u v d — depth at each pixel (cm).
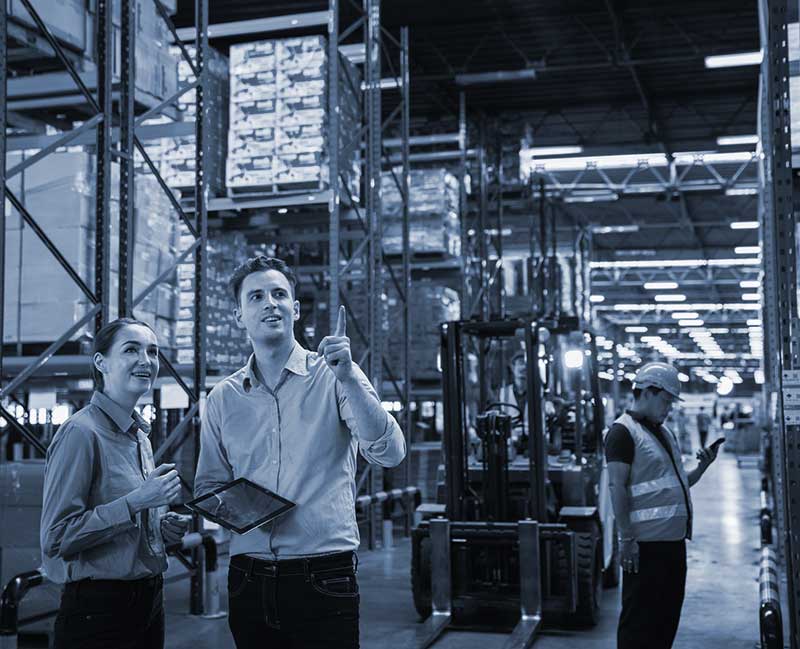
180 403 753
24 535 615
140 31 720
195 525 726
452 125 1948
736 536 1257
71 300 657
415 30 1580
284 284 294
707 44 1644
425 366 1347
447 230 1347
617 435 475
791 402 464
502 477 774
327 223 995
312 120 910
